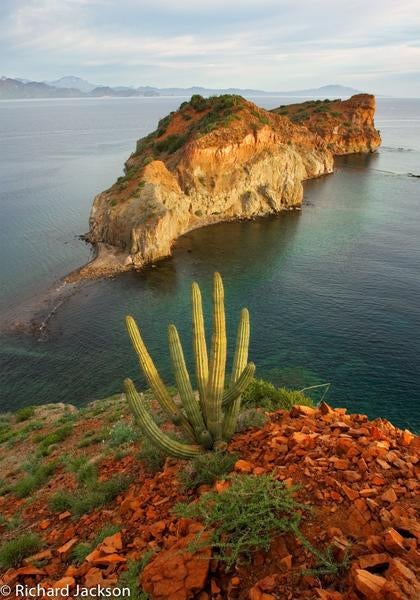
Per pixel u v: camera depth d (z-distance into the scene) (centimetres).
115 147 16300
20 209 7694
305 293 4322
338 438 675
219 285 768
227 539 508
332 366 3055
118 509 746
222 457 730
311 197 8450
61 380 3166
